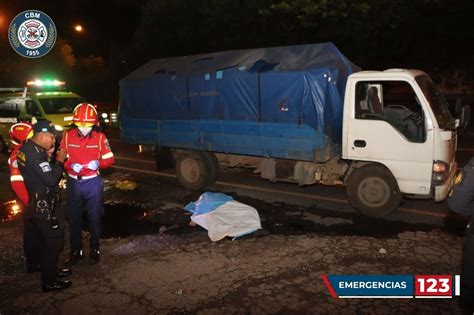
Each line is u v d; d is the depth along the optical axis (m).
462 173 2.94
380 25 15.69
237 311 3.83
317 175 6.91
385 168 6.23
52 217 4.24
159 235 5.82
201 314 3.80
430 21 17.70
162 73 8.50
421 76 6.27
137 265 4.82
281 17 16.33
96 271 4.71
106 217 6.70
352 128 6.33
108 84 36.72
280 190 7.98
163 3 21.73
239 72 7.14
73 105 12.12
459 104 6.35
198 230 5.95
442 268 4.53
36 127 4.21
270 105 6.88
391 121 6.23
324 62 6.59
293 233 5.80
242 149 7.36
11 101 12.35
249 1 16.33
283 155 6.91
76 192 4.81
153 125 8.65
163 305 3.96
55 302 4.07
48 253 4.21
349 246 5.15
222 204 6.06
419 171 5.95
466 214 2.97
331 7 14.47
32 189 4.20
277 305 3.91
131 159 11.38
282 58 7.10
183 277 4.48
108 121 18.02
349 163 6.67
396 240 5.32
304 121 6.55
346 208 6.84
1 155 12.46
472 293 2.97
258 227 5.73
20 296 4.21
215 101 7.54
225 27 18.92
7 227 6.37
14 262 5.06
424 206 6.82
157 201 7.51
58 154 4.38
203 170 8.01
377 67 19.17
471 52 20.67
